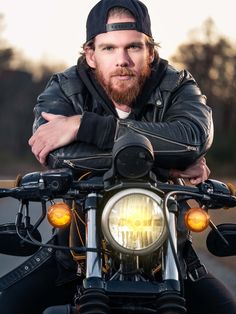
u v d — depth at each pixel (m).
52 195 5.31
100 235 5.07
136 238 4.91
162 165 5.77
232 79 90.38
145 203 4.91
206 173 5.96
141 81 6.12
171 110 6.20
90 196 5.18
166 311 4.83
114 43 6.01
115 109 6.25
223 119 89.44
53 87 6.41
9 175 86.00
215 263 13.72
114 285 4.95
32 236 5.43
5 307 6.19
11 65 108.38
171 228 5.05
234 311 6.12
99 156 5.69
